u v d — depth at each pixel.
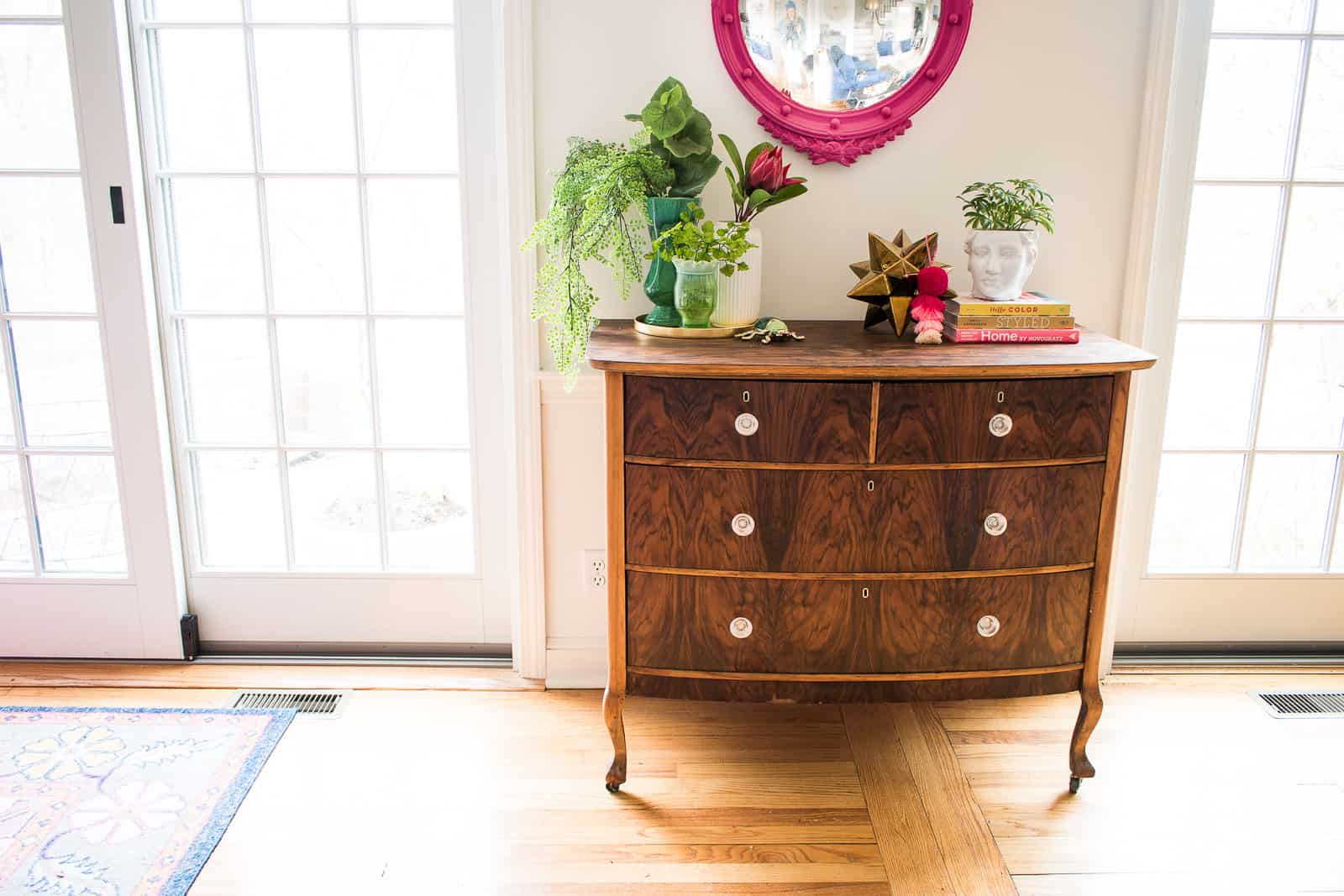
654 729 2.23
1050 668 1.93
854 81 2.12
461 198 2.25
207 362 2.38
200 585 2.49
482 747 2.15
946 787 2.02
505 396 2.32
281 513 2.47
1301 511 2.48
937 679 1.91
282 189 2.28
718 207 2.20
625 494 1.83
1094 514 1.86
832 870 1.78
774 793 2.00
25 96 2.20
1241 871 1.78
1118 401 1.80
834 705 2.33
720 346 1.89
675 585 1.87
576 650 2.41
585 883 1.74
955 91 2.14
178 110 2.24
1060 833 1.88
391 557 2.51
